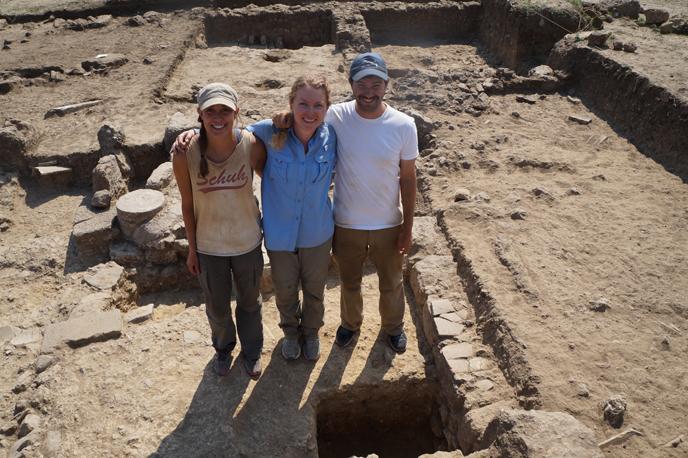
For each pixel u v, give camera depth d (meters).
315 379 4.01
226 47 11.08
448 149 6.62
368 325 4.50
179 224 5.28
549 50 10.35
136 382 3.90
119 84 8.80
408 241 3.71
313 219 3.47
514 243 5.02
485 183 6.03
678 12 10.59
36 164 6.79
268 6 12.20
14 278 5.19
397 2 12.63
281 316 3.92
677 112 6.55
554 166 6.38
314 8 11.97
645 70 7.44
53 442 3.49
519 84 8.41
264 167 3.43
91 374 3.96
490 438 3.22
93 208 5.65
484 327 4.19
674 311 4.31
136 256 5.22
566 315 4.21
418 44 12.16
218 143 3.11
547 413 3.01
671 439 3.34
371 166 3.40
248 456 3.51
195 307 4.64
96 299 4.69
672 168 6.41
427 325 4.40
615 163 6.54
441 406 4.04
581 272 4.71
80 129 7.39
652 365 3.83
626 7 10.50
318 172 3.33
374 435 4.29
